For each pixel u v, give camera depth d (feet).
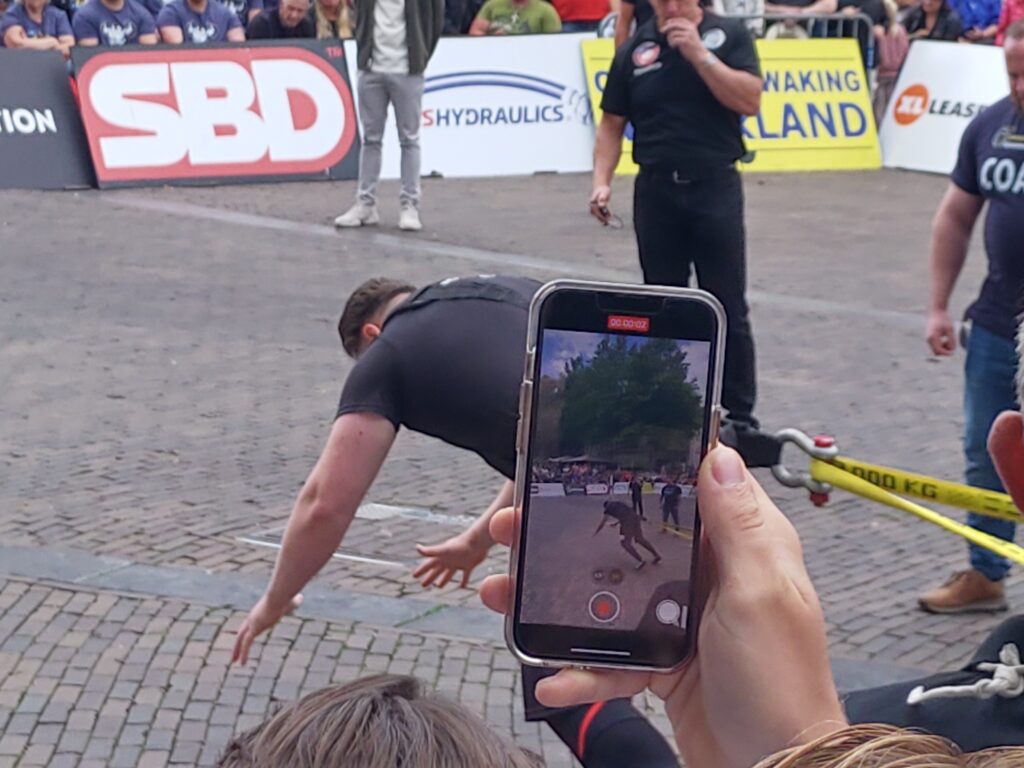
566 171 45.50
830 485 13.23
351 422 9.99
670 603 4.48
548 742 12.85
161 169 40.73
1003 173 14.28
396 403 10.03
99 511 17.66
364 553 16.80
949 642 14.90
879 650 14.71
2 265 30.22
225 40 42.78
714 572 4.43
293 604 10.92
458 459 20.47
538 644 4.53
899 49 49.26
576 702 4.52
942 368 25.70
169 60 41.16
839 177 46.73
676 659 4.48
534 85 45.03
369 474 10.07
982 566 15.44
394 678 4.21
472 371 9.77
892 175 47.50
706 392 4.54
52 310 26.96
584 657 4.50
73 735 12.56
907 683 5.61
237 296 28.66
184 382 23.22
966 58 47.73
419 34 34.73
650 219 20.42
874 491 12.22
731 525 4.10
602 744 9.77
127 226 34.88
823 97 48.29
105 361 24.09
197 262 31.37
